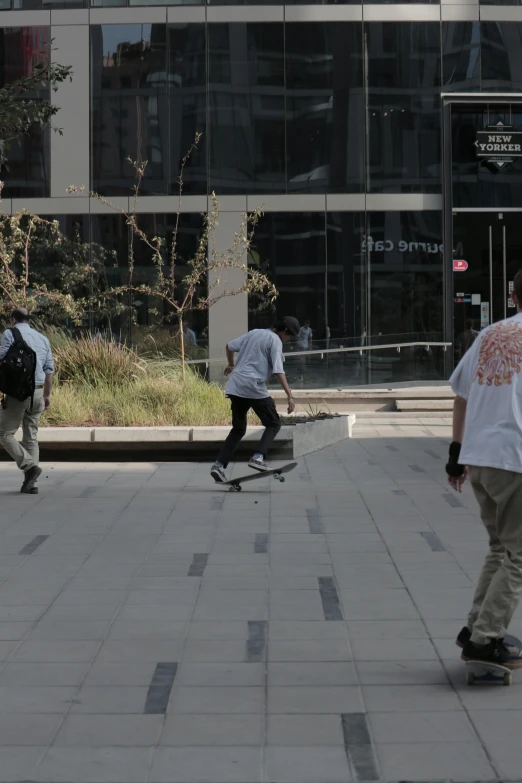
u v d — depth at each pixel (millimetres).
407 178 25328
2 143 16422
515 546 4992
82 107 25281
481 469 5039
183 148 25312
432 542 8484
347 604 6555
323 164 25312
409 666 5309
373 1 25281
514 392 5031
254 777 3934
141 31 25344
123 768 4031
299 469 13203
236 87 25312
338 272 25203
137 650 5621
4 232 20922
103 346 16609
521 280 5203
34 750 4223
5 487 11727
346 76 25297
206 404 15562
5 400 11102
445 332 25250
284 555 8055
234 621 6188
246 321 24922
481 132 25375
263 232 25219
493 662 4945
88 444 14055
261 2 25328
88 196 25156
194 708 4711
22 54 25375
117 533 9000
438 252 25328
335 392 21672
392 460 14055
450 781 3867
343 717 4574
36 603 6645
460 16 25375
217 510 10164
